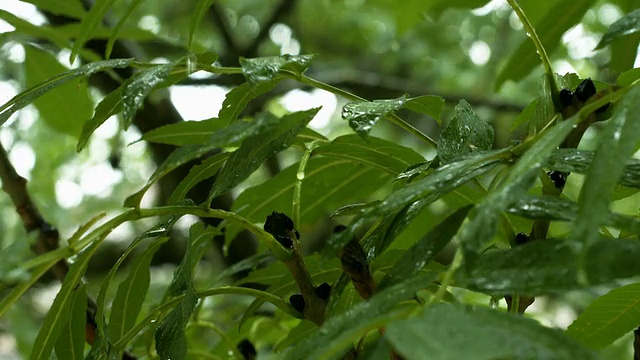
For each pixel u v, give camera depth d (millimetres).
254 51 1444
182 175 1062
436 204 957
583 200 483
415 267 526
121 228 1637
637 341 590
